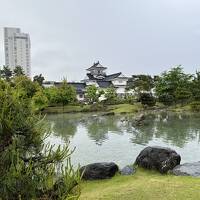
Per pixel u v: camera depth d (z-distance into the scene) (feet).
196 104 180.45
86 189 37.78
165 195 30.73
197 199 29.43
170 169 44.70
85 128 116.67
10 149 15.71
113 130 109.60
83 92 299.38
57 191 15.53
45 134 17.94
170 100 213.46
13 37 501.97
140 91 235.40
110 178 42.42
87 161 59.00
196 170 42.29
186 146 74.08
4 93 16.70
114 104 237.04
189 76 214.90
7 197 14.56
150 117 153.17
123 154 65.77
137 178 41.93
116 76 324.80
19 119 16.52
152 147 48.60
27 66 515.09
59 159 17.13
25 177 15.02
